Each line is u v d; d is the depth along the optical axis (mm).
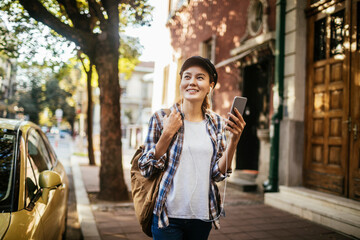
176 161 1806
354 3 4793
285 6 6102
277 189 6039
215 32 9422
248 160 8352
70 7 5715
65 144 30953
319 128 5465
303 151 5828
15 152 2562
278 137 6047
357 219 4176
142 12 5820
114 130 5887
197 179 1806
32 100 34406
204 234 1877
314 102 5625
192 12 11117
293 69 5828
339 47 5156
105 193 5859
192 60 1867
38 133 3666
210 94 2000
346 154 4848
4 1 5977
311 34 5762
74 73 21031
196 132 1874
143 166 1805
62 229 3395
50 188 2562
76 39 5656
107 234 4027
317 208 4750
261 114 7941
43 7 5258
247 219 4781
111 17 5641
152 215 1869
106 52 5766
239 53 7965
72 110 39375
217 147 1890
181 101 2002
